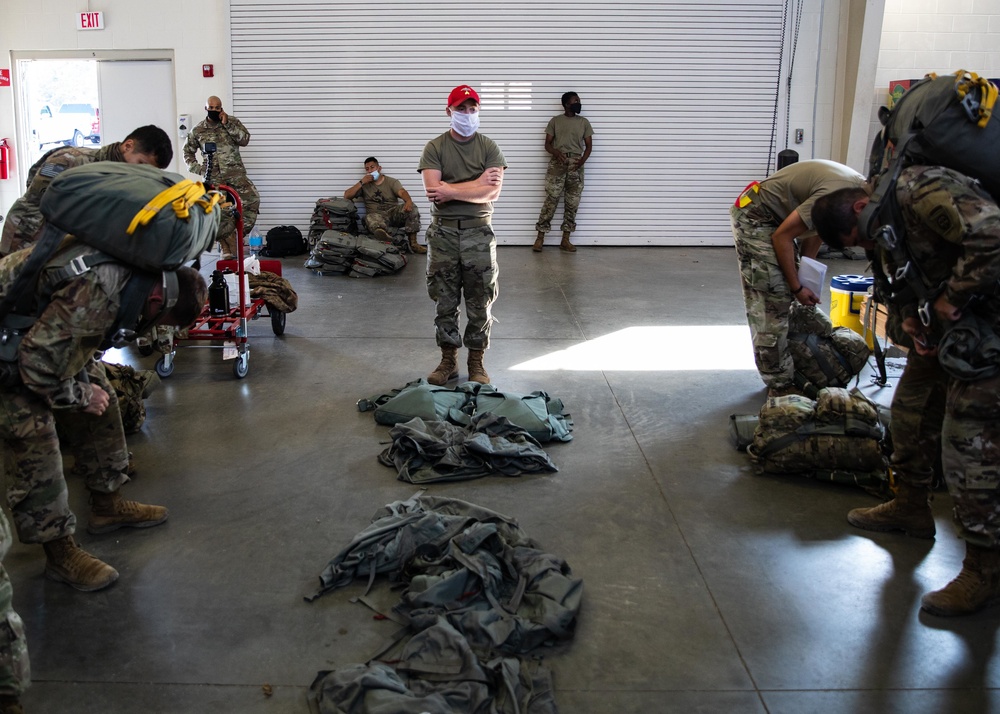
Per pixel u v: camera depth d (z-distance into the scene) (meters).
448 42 10.38
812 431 3.56
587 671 2.36
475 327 4.87
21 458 2.60
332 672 2.28
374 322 6.58
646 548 3.04
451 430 3.93
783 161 10.10
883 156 2.60
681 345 5.89
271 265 6.54
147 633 2.53
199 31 10.45
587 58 10.41
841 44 10.35
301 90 10.52
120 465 3.09
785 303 4.23
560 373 5.21
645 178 10.73
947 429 2.58
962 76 2.35
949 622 2.60
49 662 2.38
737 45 10.37
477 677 2.23
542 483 3.60
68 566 2.76
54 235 2.32
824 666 2.39
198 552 3.01
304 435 4.14
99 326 2.36
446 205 4.70
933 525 3.11
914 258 2.55
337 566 2.79
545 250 10.57
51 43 10.50
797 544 3.07
